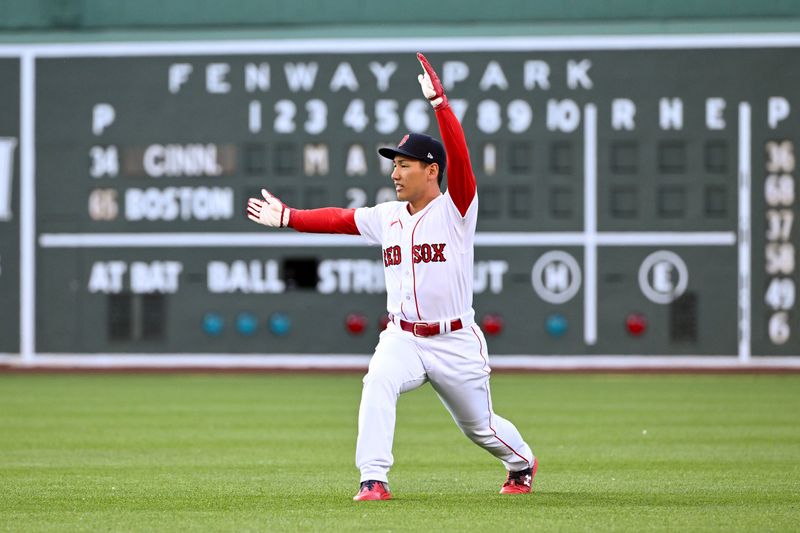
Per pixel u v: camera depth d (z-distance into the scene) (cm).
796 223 6869
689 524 2202
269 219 2527
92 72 7206
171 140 7156
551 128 6962
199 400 5491
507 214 6981
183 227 7150
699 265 6919
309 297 7106
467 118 6994
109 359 7219
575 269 6969
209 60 7131
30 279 7269
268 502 2528
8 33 7269
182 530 2153
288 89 7088
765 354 6900
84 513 2380
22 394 5806
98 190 7212
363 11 7119
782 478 2975
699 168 6906
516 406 5188
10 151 7269
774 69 6888
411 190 2416
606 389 6038
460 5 7081
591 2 7044
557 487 2788
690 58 6919
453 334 2428
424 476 3045
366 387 2445
